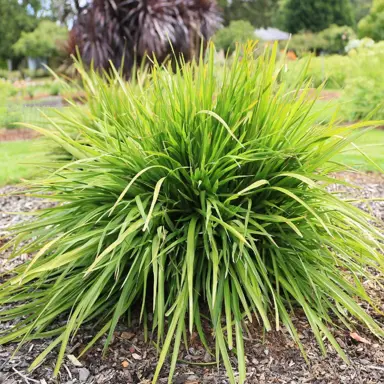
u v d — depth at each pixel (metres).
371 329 2.20
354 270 2.69
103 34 9.48
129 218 2.09
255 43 2.39
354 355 2.21
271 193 2.41
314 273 2.34
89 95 4.50
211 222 2.21
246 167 2.39
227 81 2.53
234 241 2.20
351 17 34.44
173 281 2.31
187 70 2.46
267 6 41.72
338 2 33.75
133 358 2.19
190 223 2.25
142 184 2.42
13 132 9.86
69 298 2.38
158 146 2.36
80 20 9.75
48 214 2.60
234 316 2.17
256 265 2.35
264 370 2.11
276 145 2.35
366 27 23.33
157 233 2.20
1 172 5.98
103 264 2.26
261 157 2.25
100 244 2.05
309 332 2.35
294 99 2.38
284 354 2.21
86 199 2.38
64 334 2.12
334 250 2.76
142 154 2.34
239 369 1.93
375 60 8.33
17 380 2.06
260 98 2.30
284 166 2.34
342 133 2.51
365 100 7.98
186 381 2.05
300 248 2.31
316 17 33.75
